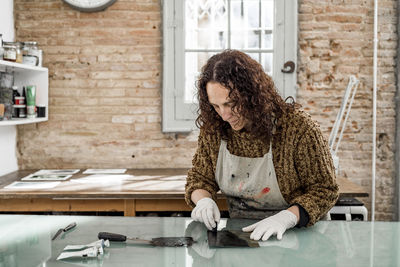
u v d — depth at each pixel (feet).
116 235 4.30
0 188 7.97
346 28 10.51
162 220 5.11
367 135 10.64
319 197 5.13
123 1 10.38
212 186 6.18
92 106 10.50
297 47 10.53
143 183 8.52
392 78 10.60
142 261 3.69
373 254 3.87
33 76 9.98
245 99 4.83
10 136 10.07
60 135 10.51
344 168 10.66
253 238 4.34
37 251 3.96
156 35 10.47
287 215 4.77
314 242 4.27
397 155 10.57
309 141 5.26
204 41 10.61
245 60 4.94
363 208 7.60
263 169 5.63
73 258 3.78
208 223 4.78
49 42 10.36
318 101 10.59
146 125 10.58
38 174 9.59
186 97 10.61
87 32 10.38
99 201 7.95
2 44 8.40
